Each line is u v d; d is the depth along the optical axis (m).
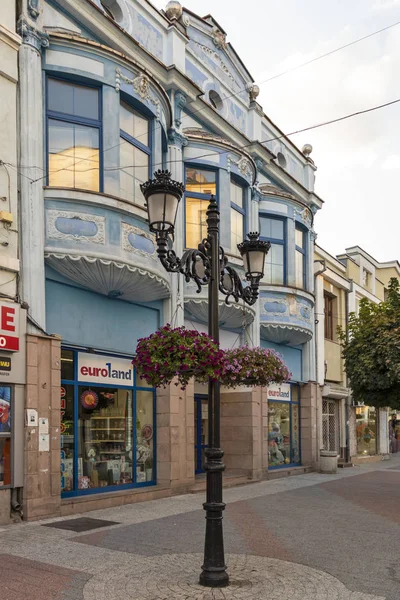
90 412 11.69
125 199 11.41
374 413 28.09
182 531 8.95
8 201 9.90
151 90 12.70
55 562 7.13
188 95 14.78
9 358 9.55
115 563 7.07
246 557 7.37
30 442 9.69
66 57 11.14
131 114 12.41
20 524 9.32
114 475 12.13
